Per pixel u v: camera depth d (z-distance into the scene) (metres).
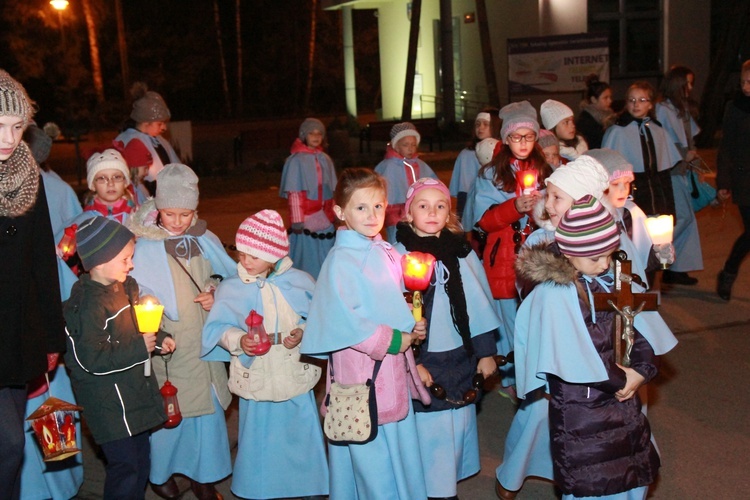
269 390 4.44
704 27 25.16
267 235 4.38
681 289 9.04
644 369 3.67
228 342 4.40
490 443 5.56
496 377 6.82
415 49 25.62
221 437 4.74
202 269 4.75
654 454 3.79
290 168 8.59
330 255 4.10
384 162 8.30
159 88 52.78
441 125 28.28
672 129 8.56
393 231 8.21
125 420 4.12
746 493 4.75
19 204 3.78
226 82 56.00
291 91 59.66
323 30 58.91
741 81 8.05
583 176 3.87
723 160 8.26
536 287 3.76
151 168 7.50
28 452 4.69
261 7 58.78
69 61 42.84
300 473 4.62
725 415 5.81
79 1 44.75
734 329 7.65
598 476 3.65
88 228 4.09
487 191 5.95
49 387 4.74
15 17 40.53
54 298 3.96
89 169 5.60
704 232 11.88
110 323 4.07
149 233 4.62
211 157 27.72
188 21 54.31
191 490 5.03
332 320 3.98
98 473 5.34
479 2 23.59
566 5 24.66
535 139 5.86
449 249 4.39
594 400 3.67
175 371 4.60
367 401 3.96
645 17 24.94
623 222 4.77
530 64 21.92
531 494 4.84
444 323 4.40
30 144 5.39
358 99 59.00
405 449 4.12
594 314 3.65
